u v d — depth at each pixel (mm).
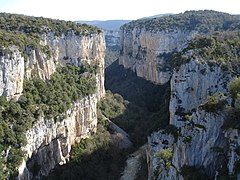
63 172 75250
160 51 155250
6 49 66500
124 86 166000
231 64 73375
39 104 72688
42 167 71812
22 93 70938
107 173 83312
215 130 36281
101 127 99562
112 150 92125
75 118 85688
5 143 61938
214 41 80375
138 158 91375
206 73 73062
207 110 37219
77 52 101125
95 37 111125
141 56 167250
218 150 35594
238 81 39000
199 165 36750
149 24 164875
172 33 153375
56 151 76438
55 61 89188
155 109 129625
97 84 111500
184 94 74750
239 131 33438
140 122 113375
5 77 66438
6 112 65000
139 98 145750
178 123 73750
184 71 74750
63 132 77812
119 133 101625
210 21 150375
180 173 37812
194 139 37219
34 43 77312
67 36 98125
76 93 86250
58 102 77375
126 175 83375
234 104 36750
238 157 32656
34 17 100875
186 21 156375
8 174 60000
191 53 76875
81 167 80312
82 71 101688
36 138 69000
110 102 119688
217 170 35031
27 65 74938
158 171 50281
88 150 85688
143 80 164625
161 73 152500
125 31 182250
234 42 79500
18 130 64312
